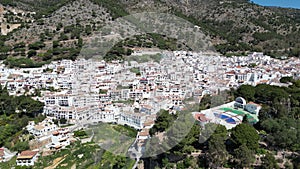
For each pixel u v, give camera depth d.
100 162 89.25
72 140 112.00
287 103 126.00
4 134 116.00
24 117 131.88
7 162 103.06
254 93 144.50
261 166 85.19
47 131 119.12
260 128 111.31
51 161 101.12
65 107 135.12
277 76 194.25
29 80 173.62
